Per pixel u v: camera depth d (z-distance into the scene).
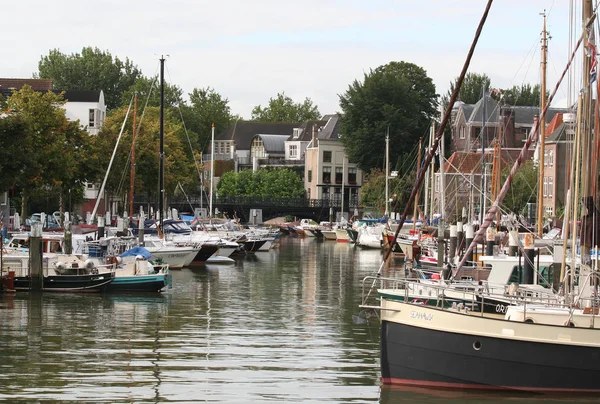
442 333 31.08
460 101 166.12
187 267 77.75
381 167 159.00
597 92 31.64
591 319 30.92
